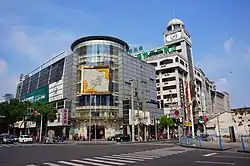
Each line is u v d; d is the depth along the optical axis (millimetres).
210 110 108875
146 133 60188
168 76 81562
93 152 19438
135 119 56312
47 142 43531
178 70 82125
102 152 19328
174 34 92812
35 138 54594
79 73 61438
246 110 37719
